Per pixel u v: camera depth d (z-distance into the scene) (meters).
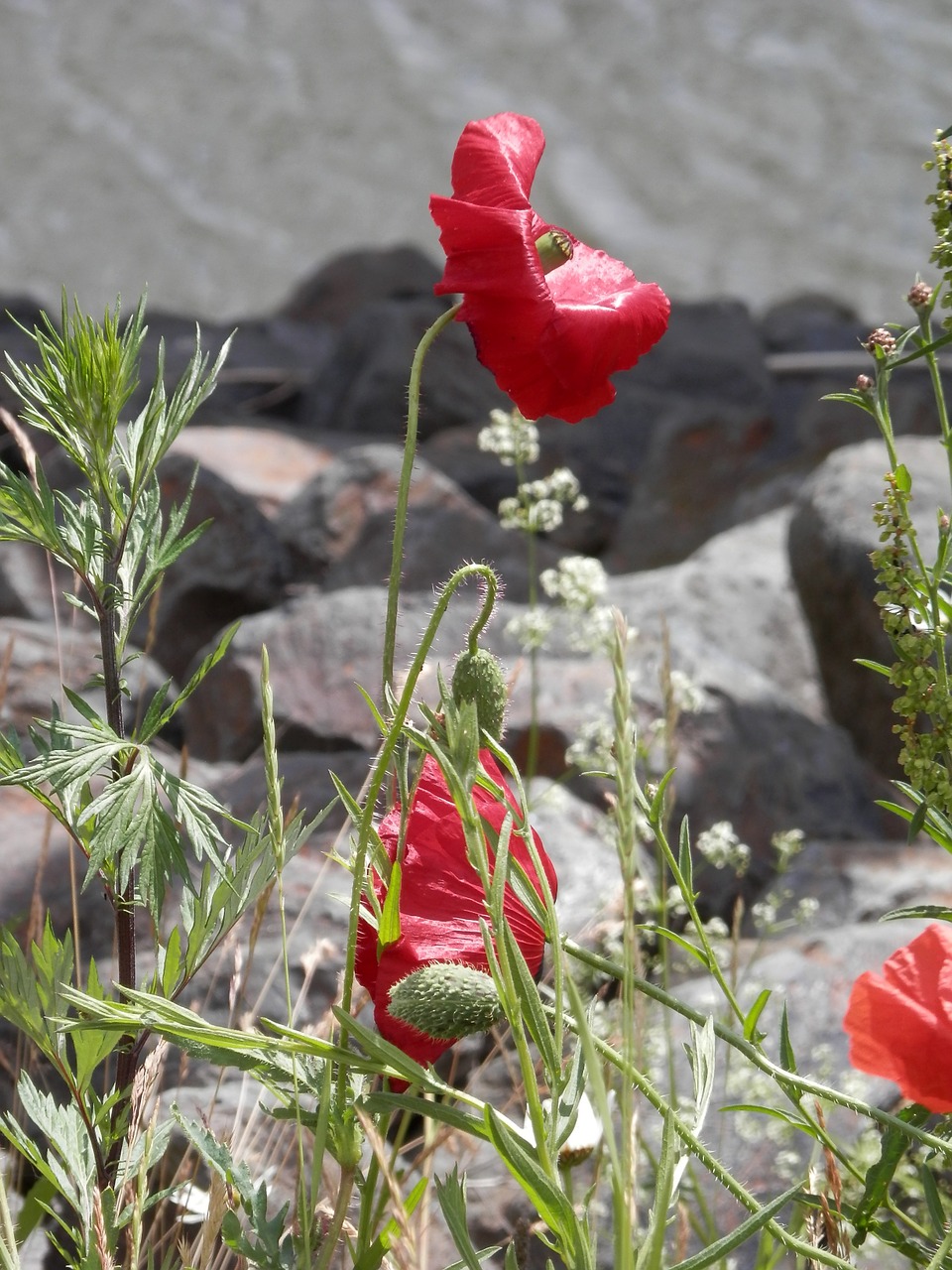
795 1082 0.99
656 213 14.16
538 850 0.99
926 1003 0.98
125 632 1.03
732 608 3.30
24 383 1.02
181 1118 0.99
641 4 14.42
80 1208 1.02
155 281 14.27
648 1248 0.95
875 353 1.04
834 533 2.89
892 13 14.29
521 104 14.53
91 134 14.36
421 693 2.07
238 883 1.02
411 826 1.00
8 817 1.87
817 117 14.19
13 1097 1.36
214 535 3.56
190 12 14.51
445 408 6.05
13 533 1.02
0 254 14.11
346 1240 1.00
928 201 1.04
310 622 2.82
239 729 2.73
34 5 14.29
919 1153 1.15
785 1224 1.24
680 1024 1.50
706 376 6.85
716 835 1.46
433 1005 0.97
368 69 14.55
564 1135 0.97
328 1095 0.97
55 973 1.01
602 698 2.50
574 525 5.36
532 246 0.99
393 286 8.59
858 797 2.63
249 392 6.57
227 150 14.52
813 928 2.01
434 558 3.74
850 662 2.90
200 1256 0.99
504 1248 1.29
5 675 1.24
